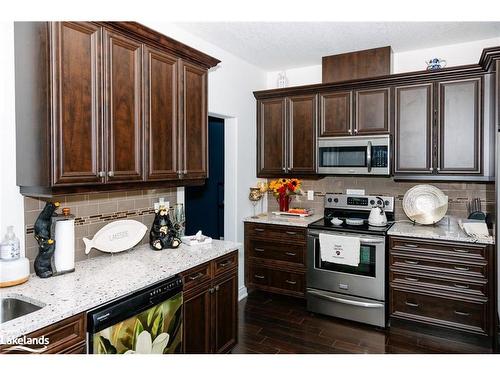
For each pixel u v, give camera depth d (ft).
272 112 12.82
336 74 11.59
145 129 7.07
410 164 10.46
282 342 9.17
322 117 11.82
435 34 9.81
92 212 7.32
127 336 5.63
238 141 12.15
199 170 8.64
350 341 9.21
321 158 11.85
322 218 12.32
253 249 12.40
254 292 13.01
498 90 8.20
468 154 9.65
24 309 5.25
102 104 6.20
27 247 6.19
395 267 9.85
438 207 10.23
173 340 6.63
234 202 12.15
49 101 5.41
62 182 5.59
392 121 10.71
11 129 5.94
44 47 5.42
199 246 8.50
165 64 7.59
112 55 6.38
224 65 11.23
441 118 9.96
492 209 9.60
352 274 10.29
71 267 6.35
